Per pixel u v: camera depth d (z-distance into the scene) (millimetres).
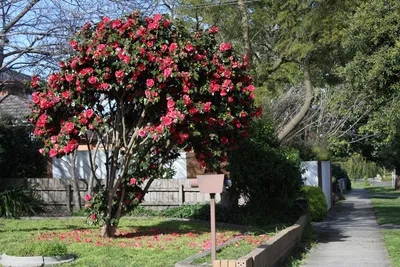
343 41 13758
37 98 9578
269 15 16297
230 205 14180
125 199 10352
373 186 60281
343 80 15086
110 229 10234
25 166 17797
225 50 9867
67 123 9281
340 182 36594
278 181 13664
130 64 8938
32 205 14781
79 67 9414
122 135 10234
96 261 7715
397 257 10367
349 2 14336
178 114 8641
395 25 11641
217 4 15773
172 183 15984
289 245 10617
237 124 9766
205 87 9242
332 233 14695
